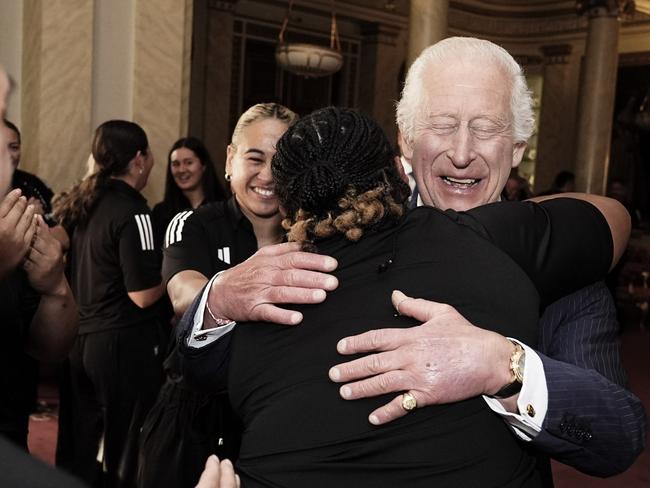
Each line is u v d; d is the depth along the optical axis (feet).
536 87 44.21
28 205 5.75
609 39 34.40
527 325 3.54
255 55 38.63
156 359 10.36
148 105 15.66
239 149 7.02
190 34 16.12
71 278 10.49
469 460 3.27
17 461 1.65
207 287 4.19
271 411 3.43
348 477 3.23
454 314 3.36
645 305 31.12
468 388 3.26
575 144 35.32
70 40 14.84
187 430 6.59
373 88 41.55
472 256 3.59
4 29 15.16
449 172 4.77
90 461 10.01
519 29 44.01
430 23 25.79
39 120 14.76
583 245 3.92
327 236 3.68
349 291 3.53
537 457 3.96
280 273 3.61
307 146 3.71
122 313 10.08
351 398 3.27
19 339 5.92
